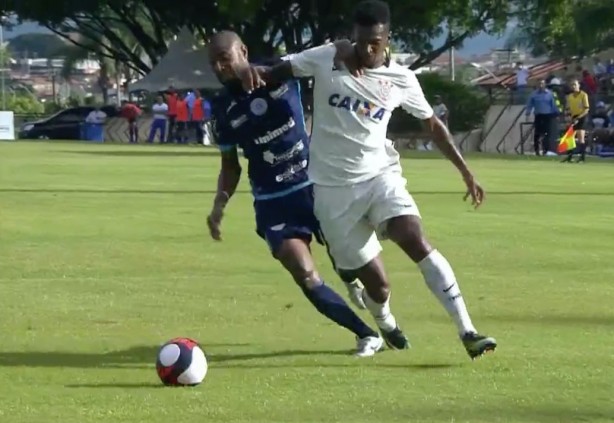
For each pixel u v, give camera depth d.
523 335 16.75
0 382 13.83
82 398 12.97
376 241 15.17
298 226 15.54
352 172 14.74
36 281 22.03
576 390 13.23
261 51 105.69
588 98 70.00
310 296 15.46
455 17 101.75
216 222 15.98
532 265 24.27
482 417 12.05
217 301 19.75
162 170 51.72
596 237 28.91
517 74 95.69
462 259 25.08
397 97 14.74
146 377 14.11
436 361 14.91
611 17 104.31
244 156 15.66
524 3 103.00
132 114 97.69
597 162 62.56
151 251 25.83
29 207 35.03
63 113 108.81
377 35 14.41
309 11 104.00
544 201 38.00
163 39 117.31
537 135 71.62
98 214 33.19
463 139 87.56
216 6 105.75
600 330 17.19
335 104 14.64
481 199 15.43
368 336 15.46
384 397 12.95
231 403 12.68
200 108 90.12
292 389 13.37
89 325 17.67
